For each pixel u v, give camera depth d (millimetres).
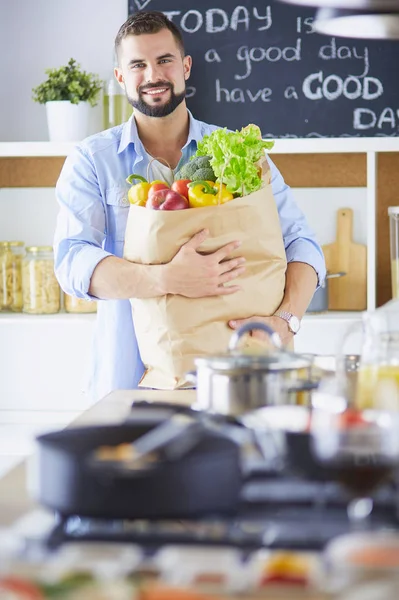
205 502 954
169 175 2504
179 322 2176
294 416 1203
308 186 3539
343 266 3504
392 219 3271
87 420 1478
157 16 2494
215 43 3436
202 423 1123
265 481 1068
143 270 2199
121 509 948
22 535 919
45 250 3422
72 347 3594
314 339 3387
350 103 3436
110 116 3316
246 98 3447
